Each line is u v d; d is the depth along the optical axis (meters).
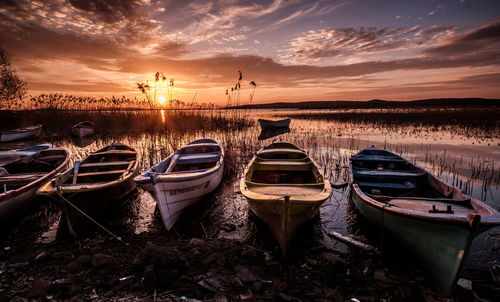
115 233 6.12
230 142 16.33
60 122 23.55
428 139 17.27
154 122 24.83
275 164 8.02
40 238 5.89
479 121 25.27
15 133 18.73
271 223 5.53
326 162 12.09
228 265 4.71
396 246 5.26
